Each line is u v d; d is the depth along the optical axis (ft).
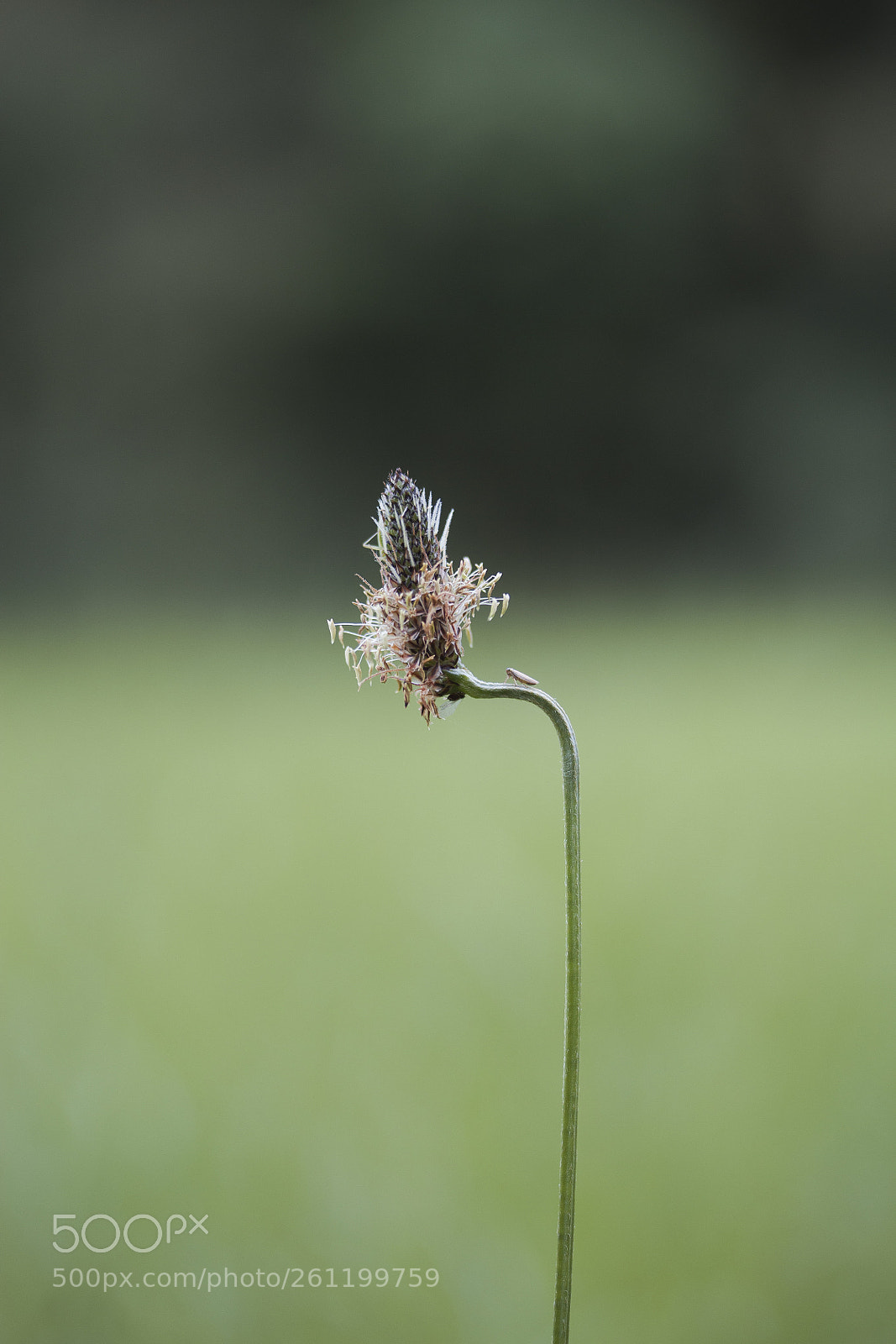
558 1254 1.28
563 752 1.28
